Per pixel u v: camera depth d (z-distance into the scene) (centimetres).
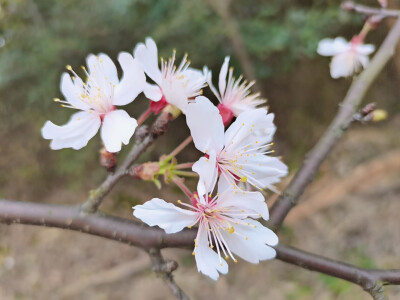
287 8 61
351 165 60
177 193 57
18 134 62
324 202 54
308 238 52
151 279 51
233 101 16
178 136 55
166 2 55
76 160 58
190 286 50
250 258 13
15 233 59
